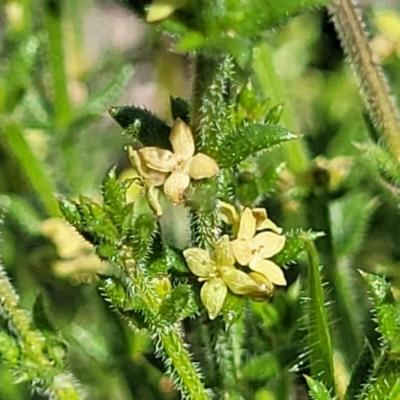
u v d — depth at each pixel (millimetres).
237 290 87
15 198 114
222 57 85
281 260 90
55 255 116
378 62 98
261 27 81
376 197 113
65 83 115
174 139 85
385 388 88
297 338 100
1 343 95
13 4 112
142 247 86
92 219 85
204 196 86
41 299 95
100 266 114
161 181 85
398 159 98
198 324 95
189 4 81
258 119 97
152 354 100
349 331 109
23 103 115
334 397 94
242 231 88
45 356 95
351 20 97
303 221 112
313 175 111
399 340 87
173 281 89
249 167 99
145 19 82
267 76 112
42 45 115
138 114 87
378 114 98
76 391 95
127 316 87
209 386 96
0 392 112
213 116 86
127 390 110
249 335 101
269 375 97
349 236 111
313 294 95
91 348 111
